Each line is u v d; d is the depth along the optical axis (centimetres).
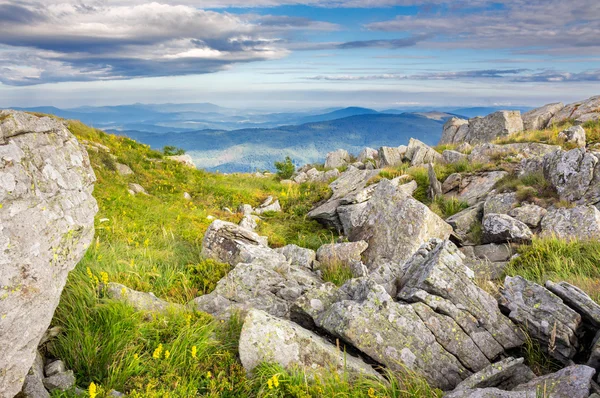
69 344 576
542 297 671
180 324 652
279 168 3631
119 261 918
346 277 1075
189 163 3341
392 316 646
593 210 1269
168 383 525
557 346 613
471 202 1839
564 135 2452
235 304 819
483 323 657
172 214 1775
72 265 494
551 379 504
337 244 1289
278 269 997
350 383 563
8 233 395
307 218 2038
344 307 668
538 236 1285
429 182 2130
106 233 1290
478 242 1423
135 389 500
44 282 419
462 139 3766
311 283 962
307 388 532
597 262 1020
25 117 492
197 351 588
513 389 521
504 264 1156
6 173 416
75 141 583
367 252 1367
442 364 612
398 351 618
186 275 979
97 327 620
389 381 581
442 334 638
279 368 556
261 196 2602
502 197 1622
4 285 379
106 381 530
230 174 3797
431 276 698
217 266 1035
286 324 617
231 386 532
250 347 580
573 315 625
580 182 1502
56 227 459
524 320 659
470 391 505
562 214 1321
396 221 1380
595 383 484
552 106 3597
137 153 2745
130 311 657
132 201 1858
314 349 591
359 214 1675
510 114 3478
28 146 474
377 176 2288
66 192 507
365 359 635
